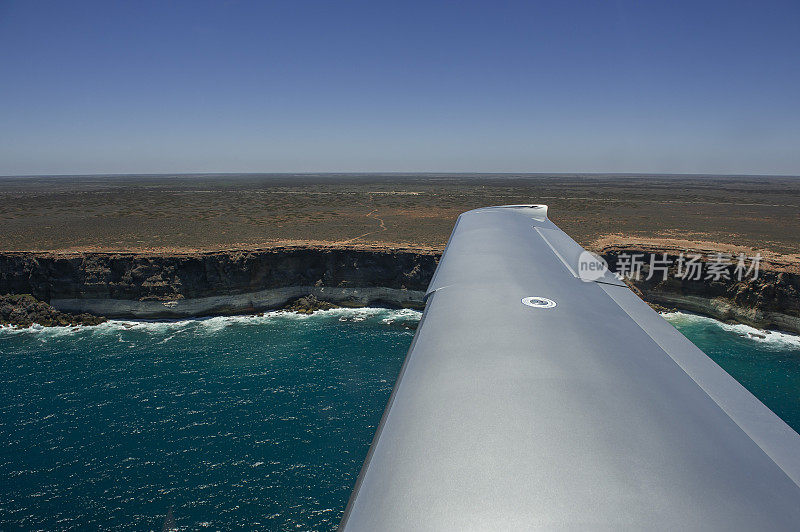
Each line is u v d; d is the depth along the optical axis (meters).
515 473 2.84
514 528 2.37
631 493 2.71
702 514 2.60
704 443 3.43
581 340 4.95
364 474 3.21
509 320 5.37
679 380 4.61
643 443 3.25
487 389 3.83
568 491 2.69
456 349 4.70
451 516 2.50
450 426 3.38
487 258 8.58
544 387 3.84
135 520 20.78
